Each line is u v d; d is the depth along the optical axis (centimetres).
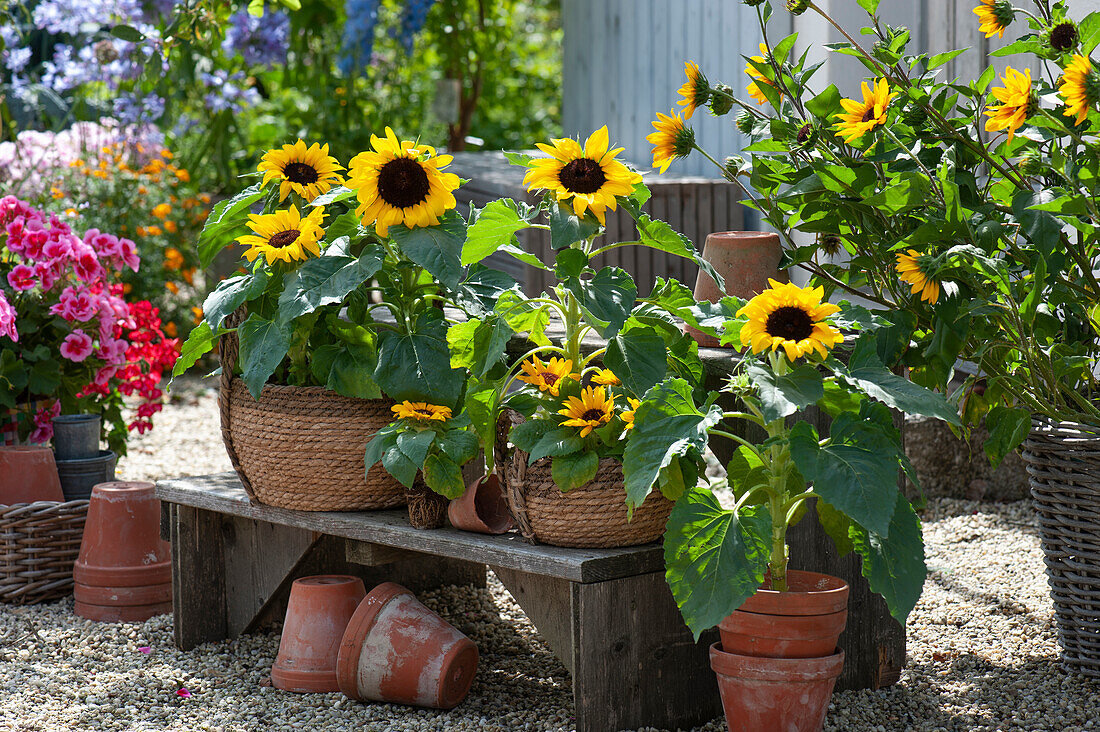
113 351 448
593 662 257
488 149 1014
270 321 287
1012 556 393
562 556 258
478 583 394
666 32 604
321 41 873
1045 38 275
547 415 270
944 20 465
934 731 270
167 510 359
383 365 282
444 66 957
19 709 295
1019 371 297
